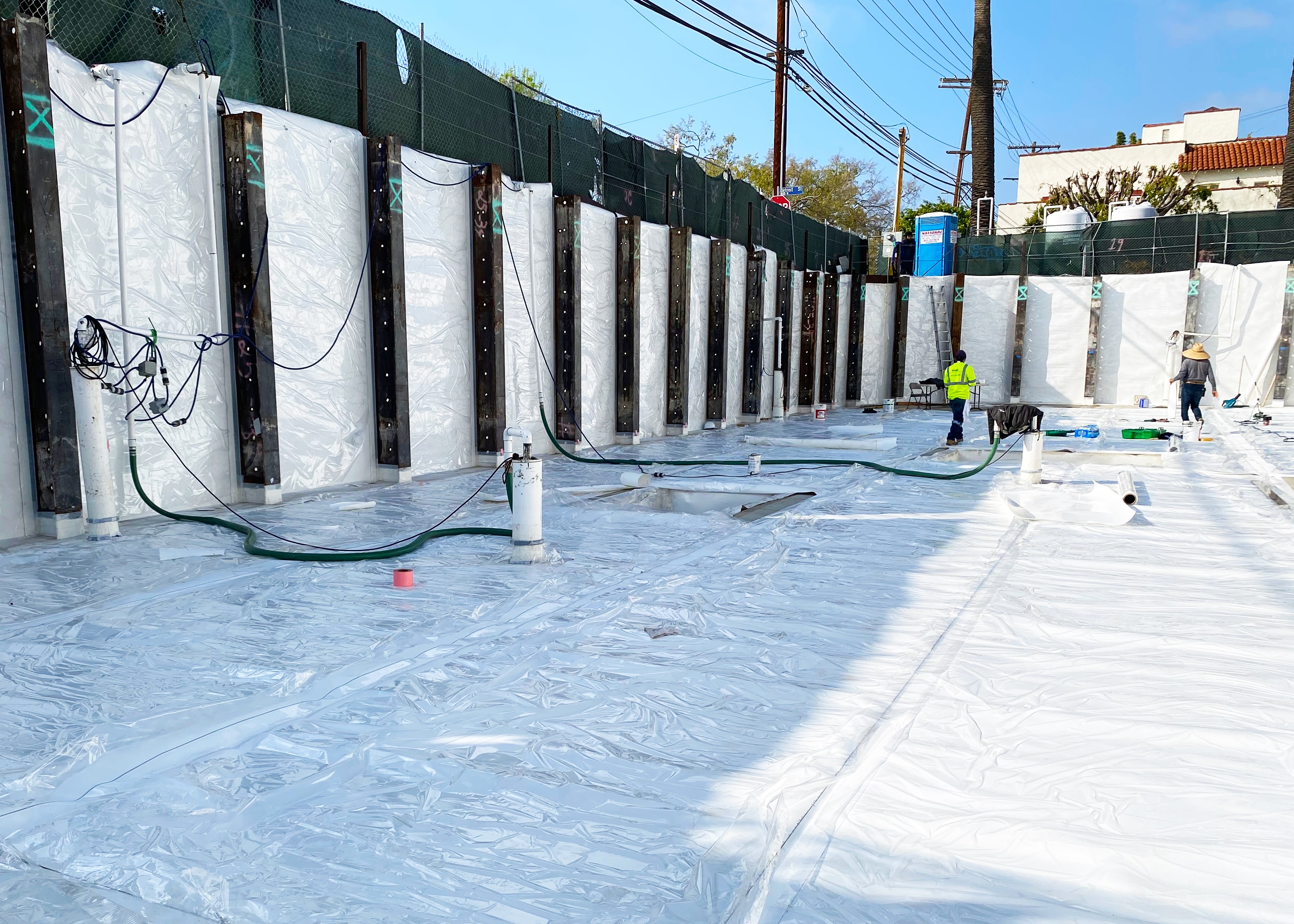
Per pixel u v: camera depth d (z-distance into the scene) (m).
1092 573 6.16
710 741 3.45
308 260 9.05
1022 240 24.20
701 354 17.53
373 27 9.84
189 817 2.84
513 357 12.01
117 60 7.40
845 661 4.38
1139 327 22.95
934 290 24.70
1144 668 4.24
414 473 10.47
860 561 6.54
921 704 3.80
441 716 3.66
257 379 8.34
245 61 8.51
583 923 2.30
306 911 2.35
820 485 10.38
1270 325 21.72
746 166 48.03
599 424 14.19
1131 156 47.47
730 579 5.98
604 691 3.95
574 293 12.76
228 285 8.35
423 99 10.53
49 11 6.84
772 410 21.06
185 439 8.05
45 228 6.55
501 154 11.90
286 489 9.04
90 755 3.24
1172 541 7.21
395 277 9.68
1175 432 15.90
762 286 19.41
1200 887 2.45
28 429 6.86
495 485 9.77
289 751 3.33
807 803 2.92
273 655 4.38
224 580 5.77
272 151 8.55
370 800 2.95
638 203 15.38
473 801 2.95
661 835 2.73
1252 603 5.39
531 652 4.45
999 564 6.40
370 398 10.01
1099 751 3.34
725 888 2.45
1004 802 2.94
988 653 4.48
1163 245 22.84
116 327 6.88
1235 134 48.59
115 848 2.65
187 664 4.26
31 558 6.26
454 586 5.73
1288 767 3.21
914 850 2.64
